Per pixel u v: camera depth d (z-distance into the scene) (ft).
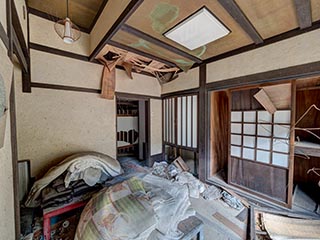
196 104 11.96
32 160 8.86
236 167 9.83
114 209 5.29
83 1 8.13
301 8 5.68
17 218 4.19
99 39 8.65
